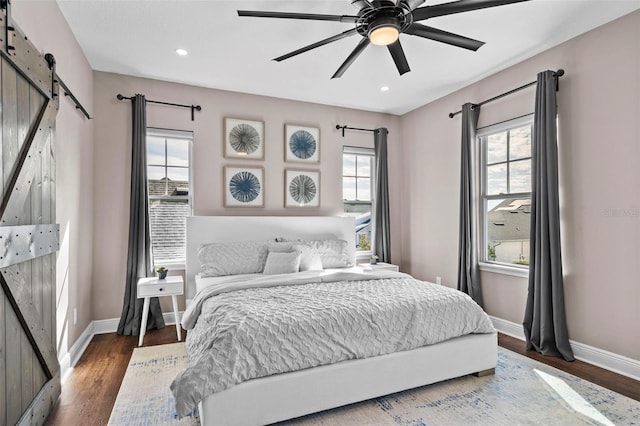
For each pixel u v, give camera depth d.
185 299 3.99
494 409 2.15
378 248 4.91
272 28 2.85
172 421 2.02
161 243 3.98
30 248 1.84
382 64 3.54
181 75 3.79
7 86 1.64
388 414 2.10
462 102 4.19
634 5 2.54
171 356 3.00
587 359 2.87
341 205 4.84
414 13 2.04
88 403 2.23
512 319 3.58
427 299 2.51
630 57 2.63
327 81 3.97
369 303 2.38
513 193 3.65
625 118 2.66
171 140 4.03
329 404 2.06
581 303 2.93
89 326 3.46
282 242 3.94
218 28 2.86
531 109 3.38
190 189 4.07
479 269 3.94
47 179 2.12
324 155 4.74
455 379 2.54
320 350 2.07
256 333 1.98
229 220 4.04
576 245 2.97
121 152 3.75
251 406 1.87
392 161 5.18
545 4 2.54
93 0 2.48
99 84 3.68
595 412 2.11
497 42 3.09
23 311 1.76
